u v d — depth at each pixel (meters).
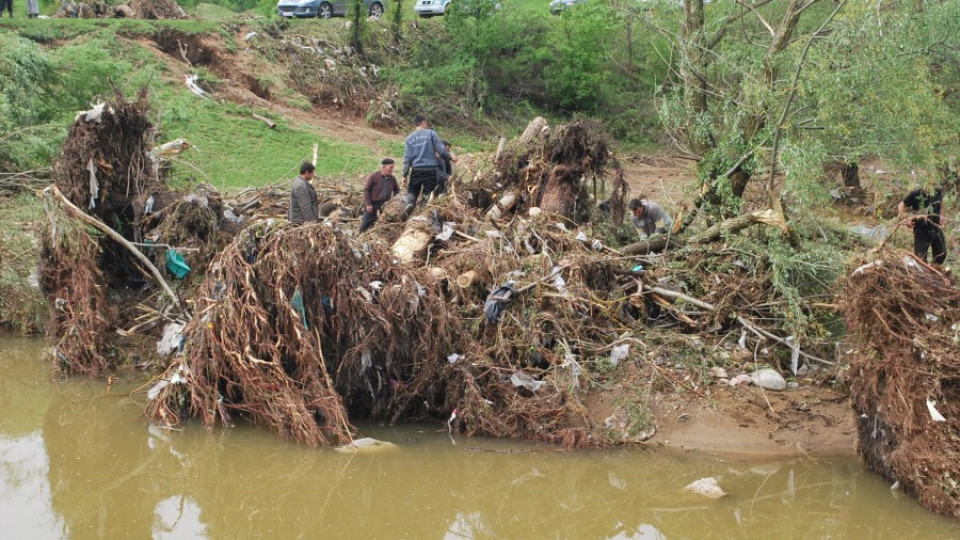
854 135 8.80
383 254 7.80
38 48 15.49
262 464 6.83
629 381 7.77
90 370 8.79
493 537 5.83
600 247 9.30
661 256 9.11
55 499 6.27
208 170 17.19
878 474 6.57
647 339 8.26
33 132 14.03
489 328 8.00
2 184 13.00
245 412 7.66
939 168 9.05
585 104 27.25
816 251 8.55
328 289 7.34
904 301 6.13
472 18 27.75
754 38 11.78
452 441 7.31
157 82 19.61
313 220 10.09
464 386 7.56
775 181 10.34
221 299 7.48
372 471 6.75
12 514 6.02
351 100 23.88
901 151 8.41
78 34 20.62
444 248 9.40
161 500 6.27
